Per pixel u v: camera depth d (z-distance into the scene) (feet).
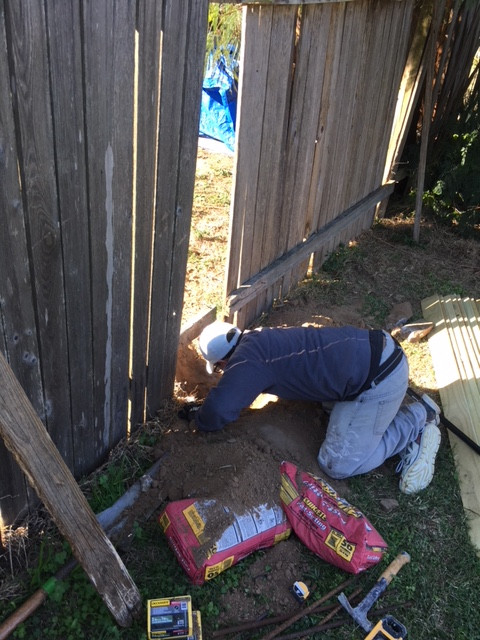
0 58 5.73
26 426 6.40
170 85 8.01
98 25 6.57
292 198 14.51
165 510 8.98
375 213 20.97
